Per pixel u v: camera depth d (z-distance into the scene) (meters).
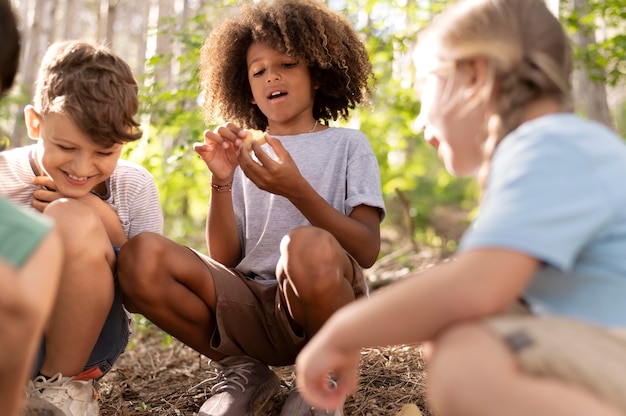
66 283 1.92
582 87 6.02
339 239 2.29
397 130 6.95
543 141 1.31
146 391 2.72
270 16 2.62
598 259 1.32
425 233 9.09
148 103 4.55
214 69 2.82
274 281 2.42
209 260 2.34
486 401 1.19
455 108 1.50
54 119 2.04
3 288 1.07
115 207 2.37
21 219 1.19
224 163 2.38
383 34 5.50
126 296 2.21
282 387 2.51
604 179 1.28
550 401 1.15
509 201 1.26
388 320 1.29
